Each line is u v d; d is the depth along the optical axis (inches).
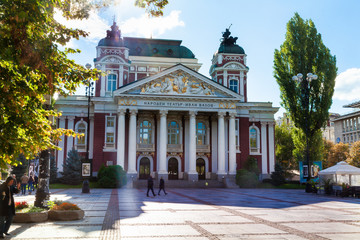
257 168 1861.5
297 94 1780.3
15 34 280.4
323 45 1785.2
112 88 1985.7
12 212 418.0
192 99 1855.3
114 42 2020.2
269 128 2130.9
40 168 576.4
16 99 307.1
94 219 557.6
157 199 985.5
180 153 1973.4
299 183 1931.6
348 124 3577.8
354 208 774.5
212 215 626.5
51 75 312.0
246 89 2167.8
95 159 1857.8
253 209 735.1
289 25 1834.4
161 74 1844.2
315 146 1797.5
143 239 404.8
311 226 511.5
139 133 1963.6
